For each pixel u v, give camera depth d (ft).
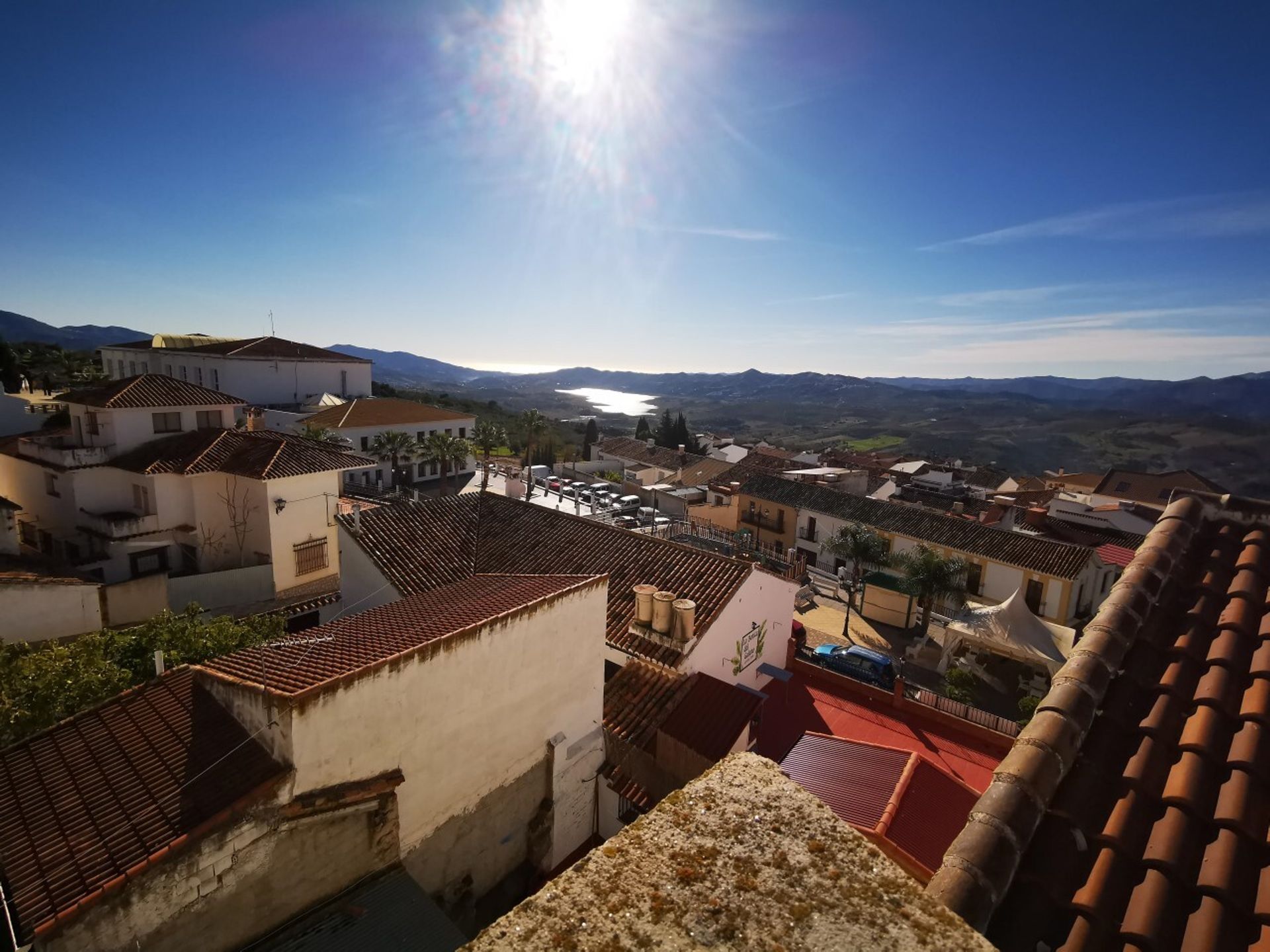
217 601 82.84
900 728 63.72
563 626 38.01
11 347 216.54
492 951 8.68
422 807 31.04
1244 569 17.97
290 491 89.92
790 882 9.80
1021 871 12.32
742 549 135.44
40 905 20.43
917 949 8.75
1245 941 10.93
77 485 90.68
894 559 116.47
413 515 68.59
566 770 39.37
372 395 248.52
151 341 237.86
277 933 25.68
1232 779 13.10
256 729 26.86
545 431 254.27
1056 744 13.89
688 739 46.21
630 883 9.76
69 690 36.11
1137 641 16.55
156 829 23.03
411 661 29.37
